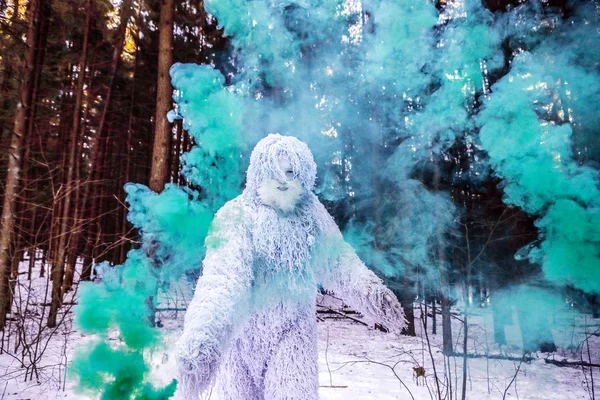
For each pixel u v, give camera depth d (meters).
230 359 2.04
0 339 6.94
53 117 15.59
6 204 7.34
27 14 8.73
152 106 16.75
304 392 1.92
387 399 5.07
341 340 9.41
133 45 15.59
